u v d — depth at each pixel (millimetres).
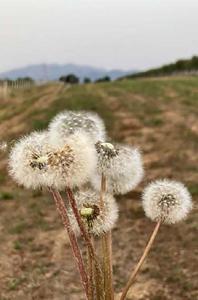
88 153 294
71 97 3693
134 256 1058
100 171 362
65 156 289
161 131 2363
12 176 326
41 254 1097
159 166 1766
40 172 312
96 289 345
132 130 2463
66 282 958
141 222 1249
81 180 292
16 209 1435
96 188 400
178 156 1868
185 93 3732
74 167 288
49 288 934
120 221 1271
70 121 350
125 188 394
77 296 904
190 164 1751
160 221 393
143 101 3365
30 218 1343
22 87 5770
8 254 1094
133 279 375
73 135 305
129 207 1360
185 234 1124
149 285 914
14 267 1027
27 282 957
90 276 336
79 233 375
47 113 3094
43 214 1379
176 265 987
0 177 1773
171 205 387
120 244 1127
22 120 3000
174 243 1092
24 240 1180
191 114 2756
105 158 358
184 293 875
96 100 3477
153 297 865
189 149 1974
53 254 1095
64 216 319
